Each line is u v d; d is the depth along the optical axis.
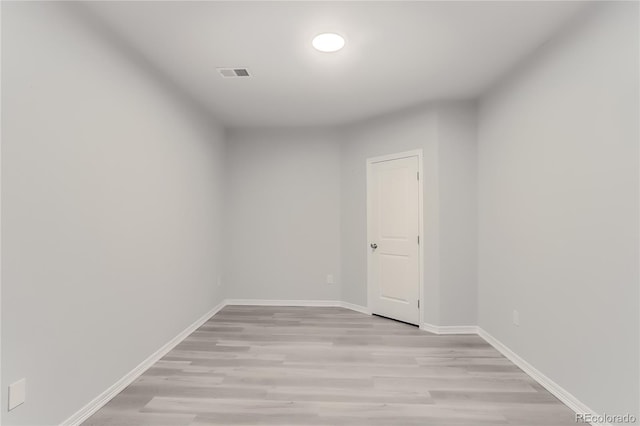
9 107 1.55
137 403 2.15
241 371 2.60
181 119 3.29
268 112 3.98
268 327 3.68
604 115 1.87
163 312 2.92
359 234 4.36
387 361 2.79
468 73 2.90
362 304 4.30
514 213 2.81
